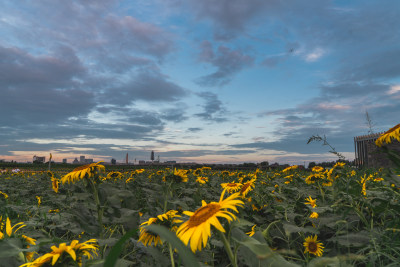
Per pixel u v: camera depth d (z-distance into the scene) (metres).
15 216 3.96
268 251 0.85
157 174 7.38
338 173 3.95
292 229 2.03
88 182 2.55
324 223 2.30
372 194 2.59
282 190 4.59
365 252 1.77
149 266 1.92
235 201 1.09
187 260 0.55
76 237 2.98
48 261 1.23
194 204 4.78
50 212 3.90
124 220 2.47
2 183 8.99
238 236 1.01
